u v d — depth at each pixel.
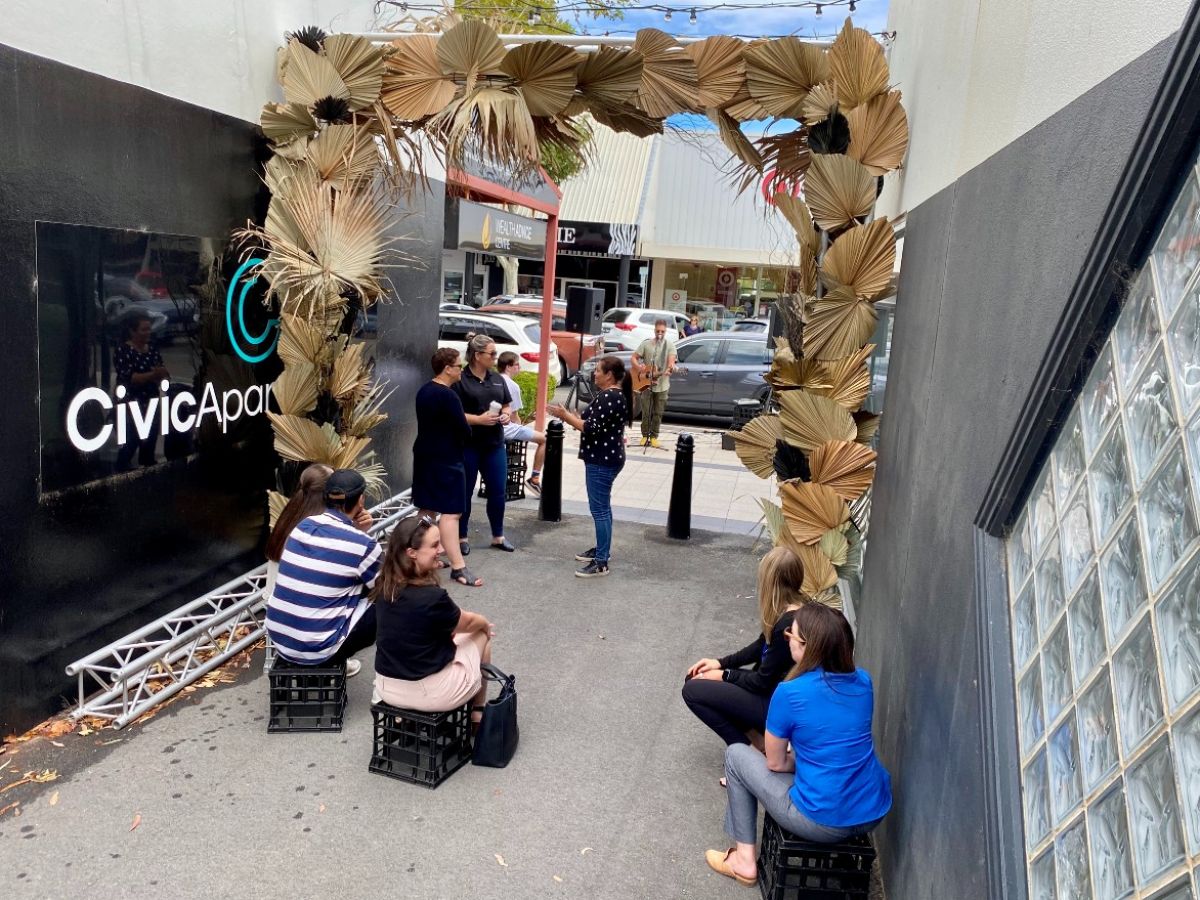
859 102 4.91
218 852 3.55
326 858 3.56
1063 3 2.47
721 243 26.75
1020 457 2.34
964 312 3.15
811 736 3.23
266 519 6.33
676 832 3.91
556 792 4.16
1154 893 1.42
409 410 8.73
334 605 4.41
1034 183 2.49
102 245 4.52
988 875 2.09
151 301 4.93
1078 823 1.77
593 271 31.11
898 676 3.60
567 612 6.46
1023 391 2.39
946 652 2.83
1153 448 1.71
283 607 4.36
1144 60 1.83
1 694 4.09
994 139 3.11
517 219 10.38
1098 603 1.85
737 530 9.03
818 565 4.77
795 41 4.98
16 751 4.14
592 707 5.03
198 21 5.26
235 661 5.28
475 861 3.61
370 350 7.76
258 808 3.86
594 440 7.04
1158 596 1.59
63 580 4.41
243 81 5.74
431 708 4.02
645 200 26.48
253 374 6.02
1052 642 2.08
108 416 4.65
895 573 3.98
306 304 5.58
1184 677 1.45
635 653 5.81
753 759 3.53
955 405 3.13
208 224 5.40
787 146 5.61
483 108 5.13
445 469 6.61
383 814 3.88
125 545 4.86
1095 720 1.77
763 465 5.24
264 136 5.91
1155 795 1.48
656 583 7.23
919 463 3.68
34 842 3.54
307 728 4.52
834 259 4.74
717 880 3.61
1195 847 1.33
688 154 26.55
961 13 3.85
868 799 3.24
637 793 4.20
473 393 7.34
